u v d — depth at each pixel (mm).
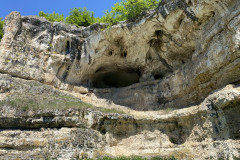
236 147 11000
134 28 18719
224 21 13211
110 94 21844
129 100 20906
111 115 15562
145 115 16609
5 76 16906
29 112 13852
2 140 12469
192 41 17359
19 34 19125
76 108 14539
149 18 17656
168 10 16391
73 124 13922
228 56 12641
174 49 19359
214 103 12805
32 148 12500
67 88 20516
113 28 19219
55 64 20062
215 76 14352
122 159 12594
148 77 22594
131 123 16328
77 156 12305
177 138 15766
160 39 19531
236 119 12055
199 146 13352
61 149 12297
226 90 12211
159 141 15656
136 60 21922
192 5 15078
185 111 15242
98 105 19859
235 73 12898
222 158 11453
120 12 20312
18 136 12891
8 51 17906
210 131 12875
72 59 20672
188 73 17172
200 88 15781
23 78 18172
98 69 23484
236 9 12344
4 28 18938
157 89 20422
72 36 20750
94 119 14805
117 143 15570
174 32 17875
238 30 11984
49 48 20156
